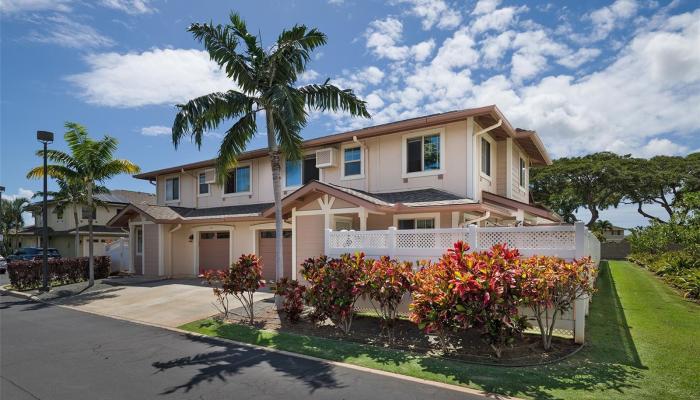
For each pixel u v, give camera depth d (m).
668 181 34.53
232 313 10.78
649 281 15.73
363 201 11.58
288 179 18.03
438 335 7.16
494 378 5.65
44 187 16.31
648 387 5.22
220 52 10.90
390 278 7.66
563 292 6.71
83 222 34.00
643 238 26.00
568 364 6.14
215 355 7.20
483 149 14.77
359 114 11.76
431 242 9.07
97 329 9.48
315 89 11.56
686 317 9.20
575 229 7.37
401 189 14.57
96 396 5.39
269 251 17.98
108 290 15.86
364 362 6.55
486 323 6.30
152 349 7.66
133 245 21.78
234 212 19.02
